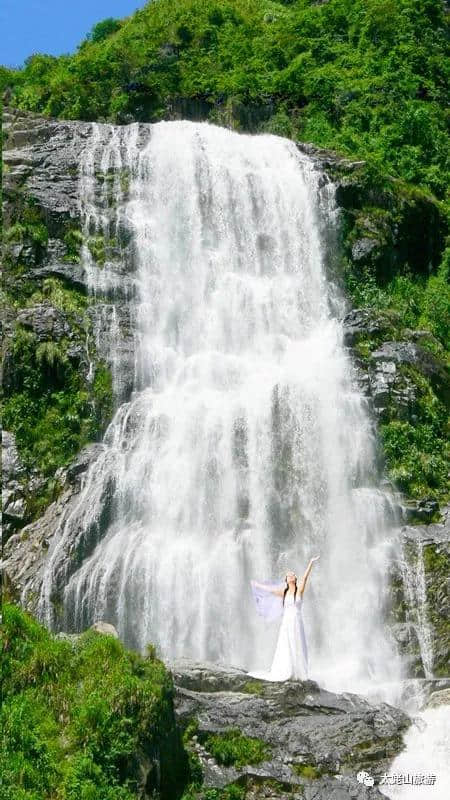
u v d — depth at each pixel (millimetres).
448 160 36562
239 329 28609
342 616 22172
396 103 37719
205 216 30891
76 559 22172
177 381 26484
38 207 28406
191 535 23016
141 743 13453
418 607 22391
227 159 32469
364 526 23516
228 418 24359
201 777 14586
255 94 39000
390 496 24125
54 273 27266
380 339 27516
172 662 17812
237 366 26766
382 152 35844
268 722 15812
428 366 27094
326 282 30375
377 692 18797
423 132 36938
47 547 22438
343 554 23188
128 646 21172
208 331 28453
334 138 36562
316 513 23766
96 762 12891
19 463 24078
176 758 14430
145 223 29672
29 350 25406
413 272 32188
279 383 25234
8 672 13617
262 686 16688
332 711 16234
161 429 24359
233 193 31578
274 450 24188
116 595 21500
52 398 25141
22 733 12844
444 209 33750
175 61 40656
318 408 25000
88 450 24312
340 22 42125
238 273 30266
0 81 41406
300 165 32531
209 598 21641
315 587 22531
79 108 38562
